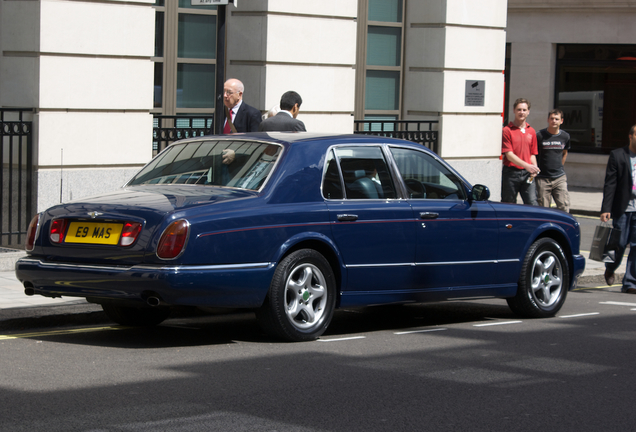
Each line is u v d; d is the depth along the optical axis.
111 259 7.63
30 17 12.59
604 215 12.45
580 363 7.62
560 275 10.27
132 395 6.23
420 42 17.64
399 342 8.42
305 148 8.46
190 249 7.45
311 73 15.63
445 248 9.20
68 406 5.92
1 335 8.48
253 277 7.80
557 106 29.12
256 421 5.67
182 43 15.16
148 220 7.51
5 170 12.91
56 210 8.08
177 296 7.42
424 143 17.31
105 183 13.18
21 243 12.66
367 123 17.53
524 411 6.07
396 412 5.96
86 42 12.89
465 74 17.66
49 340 8.23
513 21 29.03
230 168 8.46
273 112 11.93
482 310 10.78
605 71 28.22
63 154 12.77
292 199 8.18
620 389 6.74
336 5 15.77
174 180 8.66
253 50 15.23
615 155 12.41
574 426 5.77
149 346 8.01
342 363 7.40
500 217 9.69
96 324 9.27
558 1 28.17
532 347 8.28
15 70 12.87
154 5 14.79
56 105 12.68
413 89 17.83
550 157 14.70
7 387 6.38
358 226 8.53
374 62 17.59
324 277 8.34
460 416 5.92
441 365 7.41
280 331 8.09
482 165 18.05
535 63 28.86
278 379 6.79
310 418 5.77
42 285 8.02
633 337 8.90
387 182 8.95
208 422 5.62
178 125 15.24
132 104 13.45
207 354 7.66
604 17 27.84
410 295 9.02
